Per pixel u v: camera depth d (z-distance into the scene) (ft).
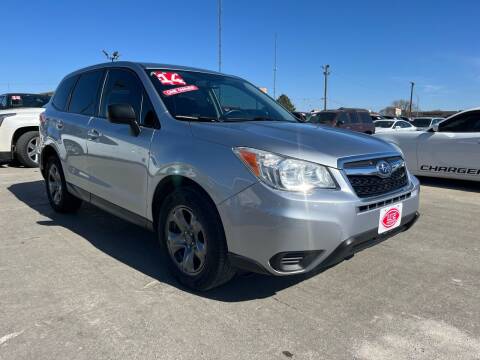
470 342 8.64
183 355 8.02
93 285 10.87
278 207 8.66
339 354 8.14
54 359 7.82
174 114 11.39
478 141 24.66
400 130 29.04
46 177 18.08
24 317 9.23
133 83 12.95
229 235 9.28
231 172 9.20
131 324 9.04
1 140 30.48
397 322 9.36
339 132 11.53
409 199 10.89
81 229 15.61
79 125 14.75
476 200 22.07
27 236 14.73
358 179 9.54
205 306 9.88
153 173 10.99
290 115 14.32
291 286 11.03
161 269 12.00
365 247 10.00
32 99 38.04
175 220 10.66
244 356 8.02
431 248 14.17
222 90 13.50
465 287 11.21
